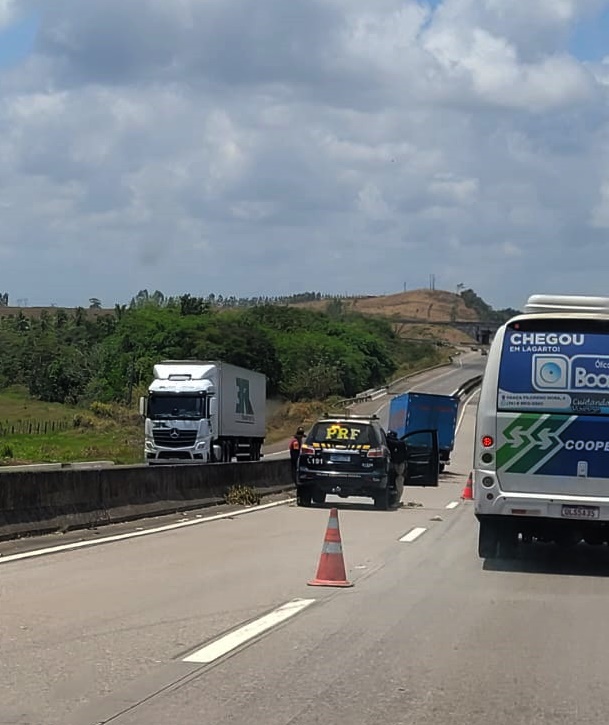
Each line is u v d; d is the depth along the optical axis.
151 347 101.69
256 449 50.88
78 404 98.69
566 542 15.24
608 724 6.82
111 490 19.23
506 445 14.06
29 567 13.45
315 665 8.33
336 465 23.81
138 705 7.05
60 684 7.59
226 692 7.44
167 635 9.37
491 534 14.78
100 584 12.18
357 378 129.25
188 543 16.56
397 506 25.94
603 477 13.85
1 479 15.73
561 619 10.56
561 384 13.96
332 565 12.40
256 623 9.98
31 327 132.75
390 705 7.18
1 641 9.03
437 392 112.44
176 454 41.81
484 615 10.70
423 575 13.52
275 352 110.75
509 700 7.39
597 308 14.45
